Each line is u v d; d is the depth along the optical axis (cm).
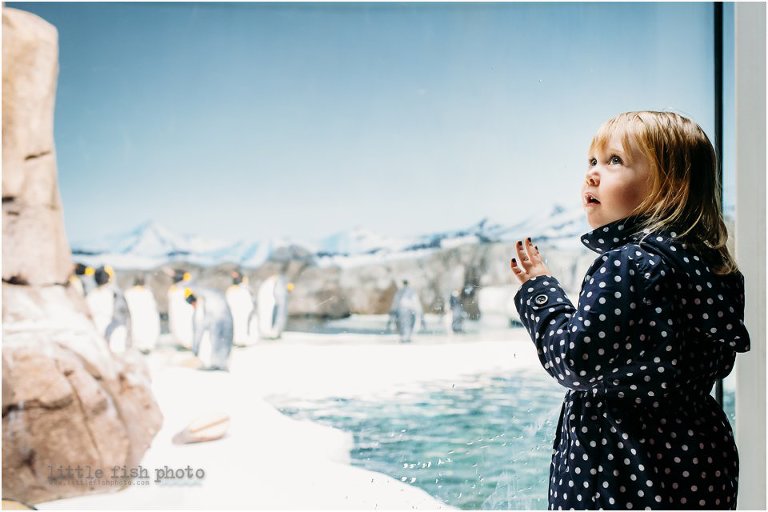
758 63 157
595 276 91
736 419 160
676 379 90
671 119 102
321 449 196
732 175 178
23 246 192
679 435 90
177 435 195
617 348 87
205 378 200
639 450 90
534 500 191
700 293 90
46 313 192
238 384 200
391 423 199
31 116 193
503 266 200
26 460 185
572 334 88
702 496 89
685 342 91
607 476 91
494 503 191
